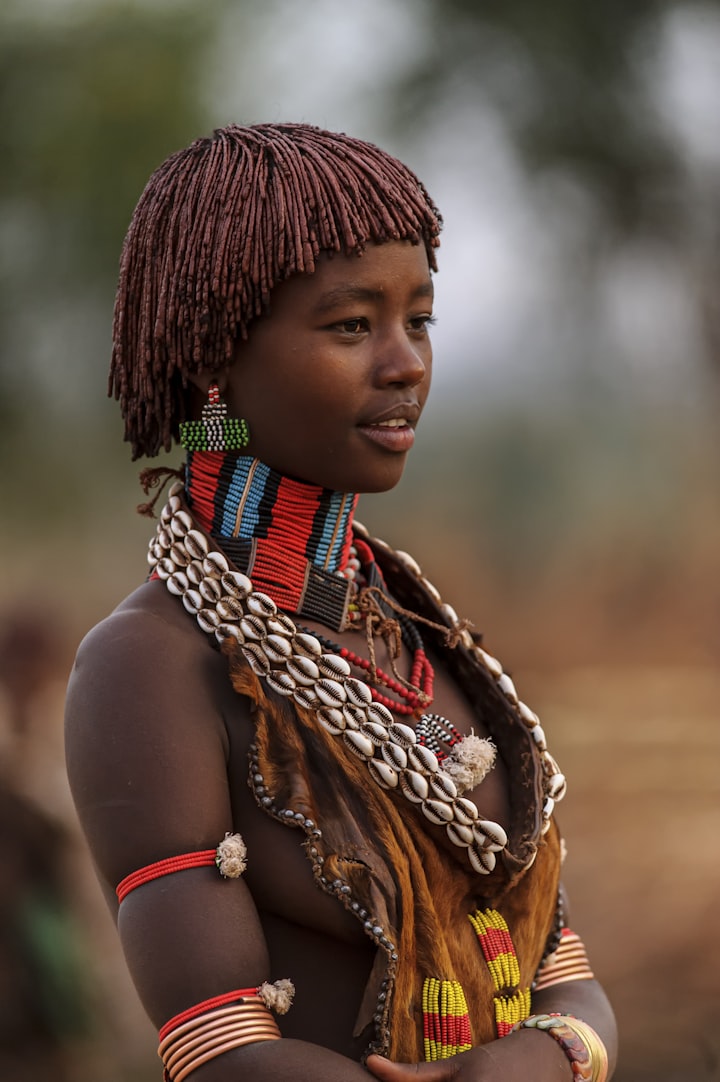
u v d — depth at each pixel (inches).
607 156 1897.1
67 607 2886.3
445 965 235.9
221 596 238.1
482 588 3535.9
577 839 1233.4
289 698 235.1
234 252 236.1
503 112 1882.4
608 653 2556.6
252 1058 215.8
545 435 3860.7
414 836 237.8
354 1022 231.6
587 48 1841.8
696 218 1959.9
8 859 726.5
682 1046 812.6
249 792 231.8
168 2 2065.7
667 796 1336.1
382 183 242.5
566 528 3688.5
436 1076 225.0
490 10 1838.1
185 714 229.6
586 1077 239.6
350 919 229.6
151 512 264.2
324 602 254.1
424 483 4109.3
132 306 250.7
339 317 238.4
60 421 2233.0
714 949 925.2
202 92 2038.6
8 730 759.1
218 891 223.5
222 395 247.9
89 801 228.2
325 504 253.9
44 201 2026.3
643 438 3587.6
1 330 2059.5
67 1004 730.8
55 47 2017.7
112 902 241.8
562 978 274.7
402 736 237.1
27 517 2464.3
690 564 3083.2
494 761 261.4
